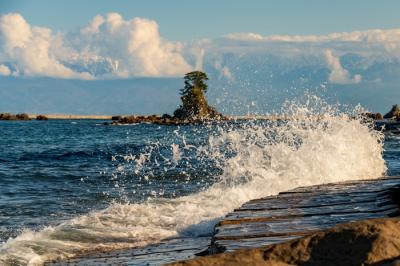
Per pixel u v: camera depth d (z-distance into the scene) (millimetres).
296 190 11234
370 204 8961
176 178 19547
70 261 8297
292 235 6785
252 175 16188
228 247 6094
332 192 10641
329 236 3674
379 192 9906
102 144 44875
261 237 6723
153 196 15469
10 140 55188
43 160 29625
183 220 11172
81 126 111750
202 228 10609
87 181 19375
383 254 3496
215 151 24406
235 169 16859
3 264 8141
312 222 7645
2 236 10523
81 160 29359
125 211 12008
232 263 3564
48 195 16016
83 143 47250
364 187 11250
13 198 15453
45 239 9586
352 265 3508
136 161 27250
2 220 12102
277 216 8195
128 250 8867
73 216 12672
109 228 10523
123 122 121250
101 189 17203
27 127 105250
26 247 9008
